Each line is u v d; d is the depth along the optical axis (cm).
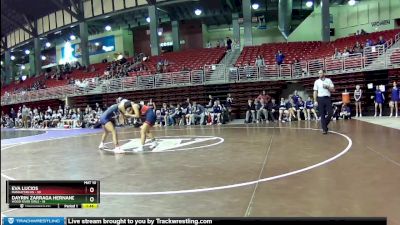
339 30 3095
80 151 995
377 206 371
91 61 4056
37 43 3941
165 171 621
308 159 662
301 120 1711
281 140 977
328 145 823
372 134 970
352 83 1814
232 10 3256
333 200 398
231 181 518
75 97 2878
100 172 645
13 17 3925
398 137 880
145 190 491
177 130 1580
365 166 568
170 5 3105
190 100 2284
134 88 2503
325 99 1059
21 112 3084
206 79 2288
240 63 2355
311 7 3195
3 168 746
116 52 3881
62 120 2553
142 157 803
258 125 1596
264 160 681
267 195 432
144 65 2795
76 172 659
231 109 2061
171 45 3753
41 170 703
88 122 2383
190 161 714
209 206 400
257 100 1822
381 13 2852
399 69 1678
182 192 470
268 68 2127
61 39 4209
